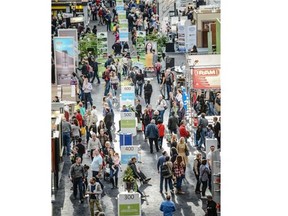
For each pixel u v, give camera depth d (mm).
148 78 88562
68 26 101500
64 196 60000
